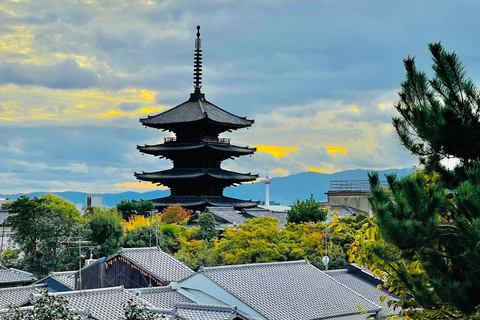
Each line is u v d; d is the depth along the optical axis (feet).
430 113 58.80
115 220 259.80
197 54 423.23
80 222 274.16
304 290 156.97
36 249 262.67
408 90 61.52
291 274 165.17
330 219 323.37
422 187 54.54
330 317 146.00
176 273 169.17
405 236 51.57
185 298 154.71
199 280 153.99
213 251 237.04
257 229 236.43
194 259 237.04
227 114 415.03
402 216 52.80
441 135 58.13
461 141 58.13
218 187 407.85
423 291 54.75
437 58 58.59
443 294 52.39
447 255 55.01
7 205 273.33
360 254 62.49
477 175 53.42
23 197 270.67
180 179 390.21
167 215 337.52
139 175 393.09
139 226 274.77
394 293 63.52
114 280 173.47
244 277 157.48
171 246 262.47
